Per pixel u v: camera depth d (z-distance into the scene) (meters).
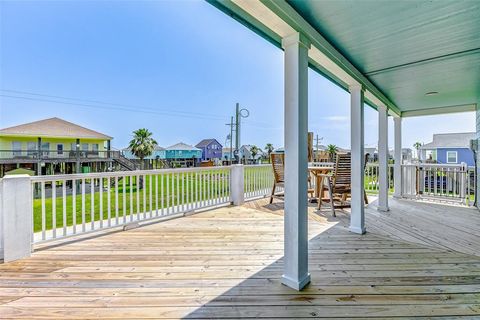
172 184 4.68
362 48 2.86
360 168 3.78
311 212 5.12
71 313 1.85
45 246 3.18
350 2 2.00
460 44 2.76
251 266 2.64
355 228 3.80
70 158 20.64
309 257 2.87
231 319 1.79
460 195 6.09
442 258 2.84
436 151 21.94
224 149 46.41
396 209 5.46
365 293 2.12
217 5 2.08
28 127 22.17
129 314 1.85
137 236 3.61
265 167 6.94
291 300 2.03
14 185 2.79
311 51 2.60
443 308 1.91
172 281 2.32
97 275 2.43
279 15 1.98
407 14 2.17
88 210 6.70
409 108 6.39
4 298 2.04
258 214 4.95
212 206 5.40
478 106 5.62
